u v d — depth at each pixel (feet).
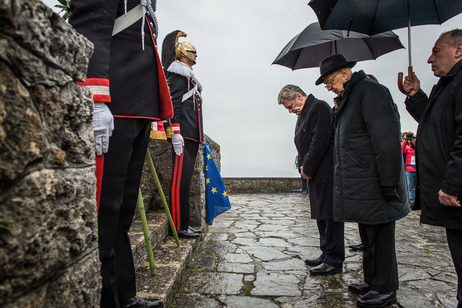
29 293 2.40
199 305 6.64
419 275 8.55
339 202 6.90
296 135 10.04
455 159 4.84
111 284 4.58
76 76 3.08
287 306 6.67
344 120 6.94
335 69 7.38
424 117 5.73
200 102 10.99
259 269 8.95
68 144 2.89
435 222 5.44
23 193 2.32
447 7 7.88
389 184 6.19
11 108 2.22
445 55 5.41
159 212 12.21
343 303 6.83
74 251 2.94
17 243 2.24
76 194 2.99
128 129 4.79
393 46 11.57
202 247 11.28
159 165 12.76
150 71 5.19
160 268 7.51
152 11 5.46
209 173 13.50
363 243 6.89
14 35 2.23
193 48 10.11
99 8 4.26
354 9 8.63
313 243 11.98
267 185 34.40
